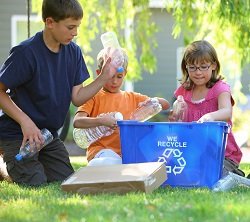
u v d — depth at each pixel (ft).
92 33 44.42
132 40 46.62
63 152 23.02
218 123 18.89
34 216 13.96
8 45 68.28
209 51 21.66
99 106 22.70
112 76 22.11
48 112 21.71
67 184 17.76
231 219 13.23
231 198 16.35
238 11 37.04
